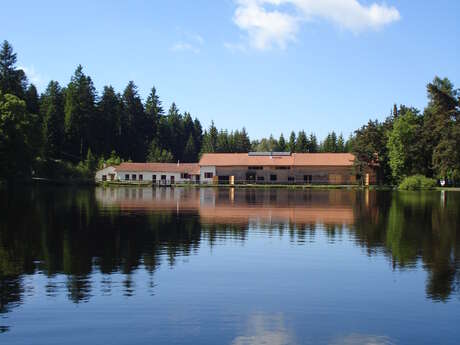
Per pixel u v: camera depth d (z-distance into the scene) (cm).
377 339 915
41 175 8462
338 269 1452
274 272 1411
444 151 6975
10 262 1491
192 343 882
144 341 888
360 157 8762
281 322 995
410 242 1950
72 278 1305
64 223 2455
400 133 8125
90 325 963
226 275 1366
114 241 1906
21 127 6388
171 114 15375
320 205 3953
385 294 1193
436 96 7856
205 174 9762
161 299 1131
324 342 896
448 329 965
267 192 6675
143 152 12519
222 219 2767
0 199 4112
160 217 2844
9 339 893
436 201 4516
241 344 880
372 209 3525
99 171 9862
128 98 12775
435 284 1285
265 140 16138
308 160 9600
